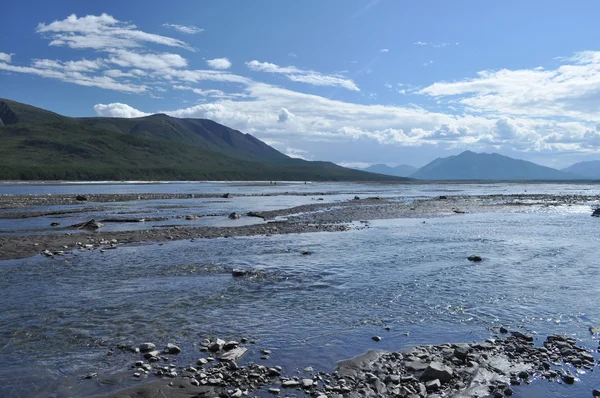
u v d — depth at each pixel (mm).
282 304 14461
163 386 8719
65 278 17812
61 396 8391
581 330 11961
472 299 14844
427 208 54500
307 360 10188
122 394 8375
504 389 8695
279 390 8617
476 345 10797
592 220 40500
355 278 17812
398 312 13594
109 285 16750
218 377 9195
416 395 8477
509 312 13492
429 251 23703
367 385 8906
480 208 55438
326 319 12992
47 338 11406
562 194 94688
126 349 10750
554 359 10094
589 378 9172
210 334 11805
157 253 23375
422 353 10359
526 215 46156
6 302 14484
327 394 8516
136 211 49812
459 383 8977
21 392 8570
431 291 15859
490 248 24609
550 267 19656
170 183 175000
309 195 92125
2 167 172625
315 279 17703
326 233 31266
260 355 10453
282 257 22219
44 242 26703
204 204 62406
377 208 54406
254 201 70000
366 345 11070
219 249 24609
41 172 177875
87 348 10797
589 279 17438
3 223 37219
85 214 45812
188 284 16969
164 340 11352
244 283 17125
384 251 23766
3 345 10930
